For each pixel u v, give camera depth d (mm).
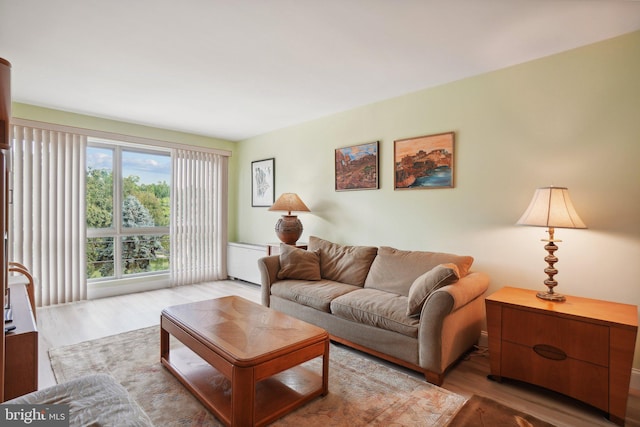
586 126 2357
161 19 2037
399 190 3410
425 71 2816
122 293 4387
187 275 4941
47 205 3729
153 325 3205
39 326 3150
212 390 1980
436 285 2227
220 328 2043
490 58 2566
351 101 3596
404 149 3344
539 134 2557
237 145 5555
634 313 1966
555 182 2486
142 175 4711
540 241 2557
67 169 3895
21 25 2100
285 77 2943
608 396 1845
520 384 2217
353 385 2154
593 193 2332
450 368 2441
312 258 3475
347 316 2596
